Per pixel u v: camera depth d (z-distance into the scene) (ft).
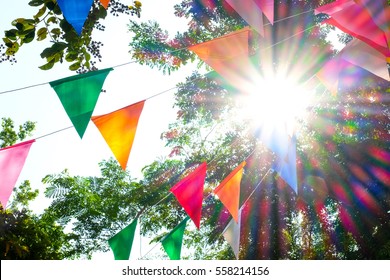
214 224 32.27
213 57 6.05
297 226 32.96
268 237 30.86
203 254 39.11
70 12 4.71
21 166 5.25
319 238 32.65
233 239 8.27
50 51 8.68
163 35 28.25
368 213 28.14
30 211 44.96
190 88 29.60
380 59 6.98
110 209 44.01
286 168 7.45
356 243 30.60
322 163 28.12
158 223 39.91
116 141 5.68
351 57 7.17
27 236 27.25
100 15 9.29
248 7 5.41
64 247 45.27
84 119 5.04
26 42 8.87
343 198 27.71
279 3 24.52
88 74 5.17
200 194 6.98
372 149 27.63
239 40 6.18
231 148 32.07
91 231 45.62
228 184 7.42
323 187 18.26
